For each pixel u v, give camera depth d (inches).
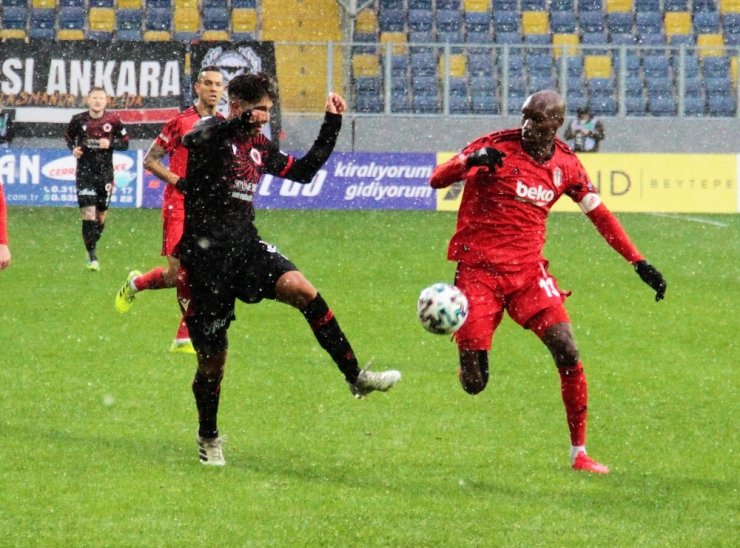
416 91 2839.6
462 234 750.5
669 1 3134.8
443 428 833.5
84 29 2974.9
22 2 2984.7
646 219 2306.8
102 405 878.4
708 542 585.3
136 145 2495.1
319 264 1694.1
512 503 649.6
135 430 805.2
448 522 611.8
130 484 669.9
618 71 2908.5
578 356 729.6
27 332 1174.3
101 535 580.1
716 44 3075.8
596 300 1454.2
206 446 718.5
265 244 712.4
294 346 1136.8
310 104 2711.6
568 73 2915.8
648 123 2758.4
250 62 2503.7
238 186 692.1
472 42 3029.0
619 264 1770.4
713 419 883.4
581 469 729.6
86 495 646.5
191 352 1091.3
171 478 685.3
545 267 753.6
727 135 2763.3
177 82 2486.5
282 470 711.1
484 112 2829.7
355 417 861.8
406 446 780.0
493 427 840.9
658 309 1397.6
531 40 3038.9
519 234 738.2
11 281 1489.9
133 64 2482.8
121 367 1019.3
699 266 1758.1
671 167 2417.6
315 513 622.5
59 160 2327.8
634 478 713.0
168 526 596.1
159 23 3006.9
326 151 722.8
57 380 961.5
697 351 1160.2
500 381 1000.9
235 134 679.7
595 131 2551.7
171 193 1037.2
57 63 2466.8
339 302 1400.1
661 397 958.4
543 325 735.7
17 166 2322.8
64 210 2271.2
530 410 898.1
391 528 599.5
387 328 1249.4
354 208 2379.4
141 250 1809.8
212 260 690.8
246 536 583.2
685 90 2896.2
